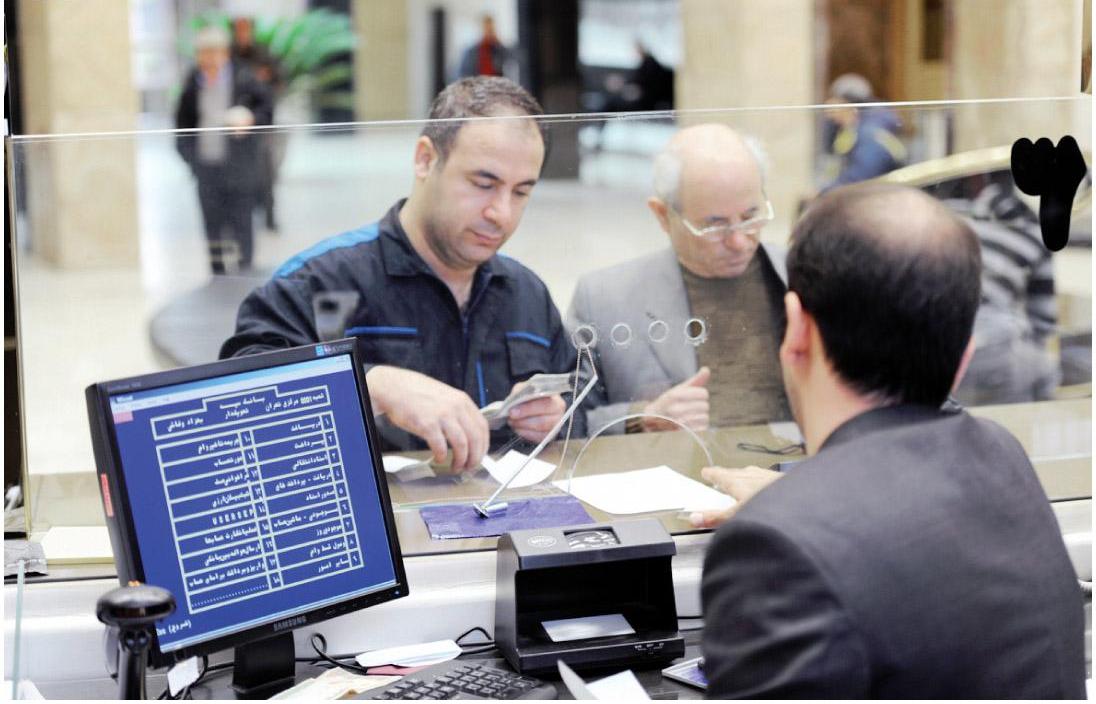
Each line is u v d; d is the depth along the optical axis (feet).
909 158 6.42
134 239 5.88
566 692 4.98
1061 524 6.13
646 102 44.45
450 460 6.33
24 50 22.02
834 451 3.90
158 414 4.69
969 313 3.95
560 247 6.39
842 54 27.25
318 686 4.93
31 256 5.72
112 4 22.25
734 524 3.71
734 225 6.38
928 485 3.82
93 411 4.57
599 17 48.21
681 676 5.08
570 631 5.22
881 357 3.94
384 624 5.41
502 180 6.27
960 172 6.44
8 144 5.64
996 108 6.43
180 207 5.98
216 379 4.85
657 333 6.46
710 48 25.04
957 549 3.72
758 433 6.54
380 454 5.32
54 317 5.74
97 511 5.74
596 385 6.48
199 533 4.72
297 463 5.03
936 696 3.61
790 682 3.43
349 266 6.27
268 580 4.88
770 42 24.68
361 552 5.16
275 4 45.80
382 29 47.85
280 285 6.19
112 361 5.85
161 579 4.60
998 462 4.08
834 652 3.44
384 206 6.27
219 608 4.73
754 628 3.55
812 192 6.42
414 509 6.02
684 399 6.49
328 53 46.32
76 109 22.34
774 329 6.51
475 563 5.64
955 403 6.47
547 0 47.85
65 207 5.73
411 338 6.38
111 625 4.20
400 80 48.52
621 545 5.19
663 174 6.35
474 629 5.48
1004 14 23.41
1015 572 3.82
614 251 6.41
